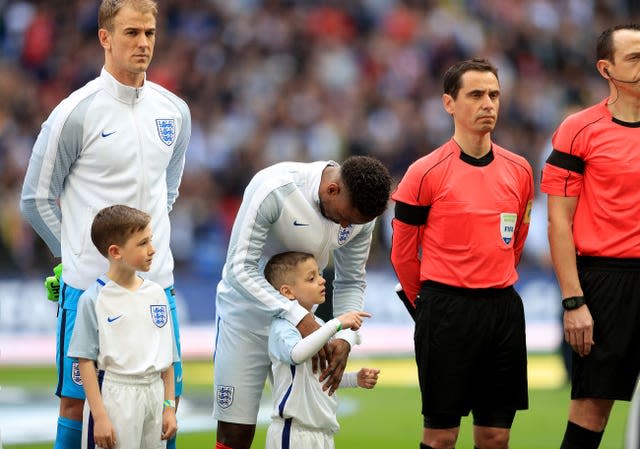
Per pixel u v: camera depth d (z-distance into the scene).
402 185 22.16
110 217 20.38
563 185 22.53
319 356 21.02
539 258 61.19
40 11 73.12
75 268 21.56
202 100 72.31
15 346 54.91
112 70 21.70
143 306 20.75
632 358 22.28
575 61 82.69
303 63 76.44
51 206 21.84
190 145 68.69
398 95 76.88
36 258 58.97
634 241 22.11
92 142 21.48
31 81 71.06
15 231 60.31
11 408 38.09
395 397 42.72
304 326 21.03
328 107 74.25
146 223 20.48
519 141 75.44
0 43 72.50
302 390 21.11
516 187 21.91
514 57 81.06
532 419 37.41
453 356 21.61
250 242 21.31
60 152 21.44
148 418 20.67
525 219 22.41
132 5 21.27
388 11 80.38
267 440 21.48
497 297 21.70
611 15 86.31
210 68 74.50
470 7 82.19
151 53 21.64
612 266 22.22
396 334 59.34
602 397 22.30
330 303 27.81
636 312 22.17
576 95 80.06
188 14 76.31
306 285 21.55
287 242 21.73
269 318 22.22
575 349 22.50
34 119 68.62
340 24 79.00
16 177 64.06
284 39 77.31
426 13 81.00
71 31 73.12
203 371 49.41
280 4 78.75
